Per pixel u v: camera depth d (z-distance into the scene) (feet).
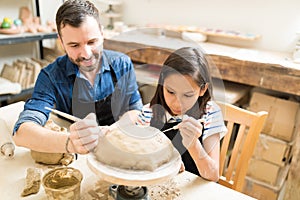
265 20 6.74
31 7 8.71
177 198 2.54
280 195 5.87
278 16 6.54
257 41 6.98
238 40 7.22
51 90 3.51
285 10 6.41
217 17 7.41
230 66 5.83
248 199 2.55
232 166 3.56
